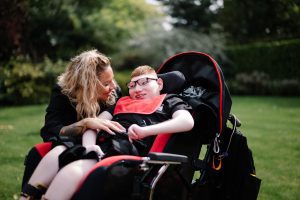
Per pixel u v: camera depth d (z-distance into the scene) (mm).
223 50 15984
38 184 2125
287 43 14141
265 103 11250
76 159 2133
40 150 2336
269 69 14656
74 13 15375
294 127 7012
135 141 2377
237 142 2703
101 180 1914
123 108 2592
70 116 2586
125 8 16859
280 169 4461
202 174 2551
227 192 2740
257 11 16312
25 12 12219
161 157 1957
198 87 2746
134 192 2021
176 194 2256
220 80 2584
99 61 2551
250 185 2695
